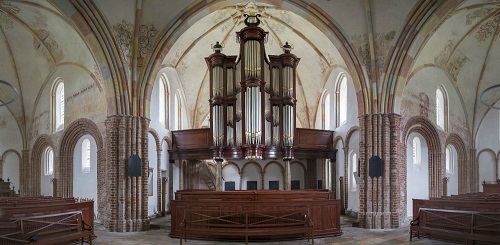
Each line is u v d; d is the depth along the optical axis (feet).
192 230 39.75
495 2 55.83
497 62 70.95
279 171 81.35
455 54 68.54
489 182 70.79
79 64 63.00
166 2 51.39
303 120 80.94
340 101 68.74
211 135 62.69
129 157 50.19
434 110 67.21
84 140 65.21
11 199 47.42
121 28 50.75
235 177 81.00
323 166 74.28
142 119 52.16
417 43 51.62
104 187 58.90
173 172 69.36
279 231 39.32
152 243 41.14
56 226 37.73
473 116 75.82
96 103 60.90
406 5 50.34
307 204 43.27
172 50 65.26
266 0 54.65
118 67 50.98
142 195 51.24
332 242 41.39
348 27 53.83
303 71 77.25
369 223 51.37
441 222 41.34
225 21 69.36
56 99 70.38
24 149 74.43
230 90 62.44
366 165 53.16
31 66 70.44
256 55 62.13
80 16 48.83
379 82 53.36
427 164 66.69
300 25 67.21
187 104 79.66
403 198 58.95
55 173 66.13
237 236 42.16
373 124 53.11
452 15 55.67
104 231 49.32
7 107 74.08
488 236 34.71
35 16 59.98
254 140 60.18
